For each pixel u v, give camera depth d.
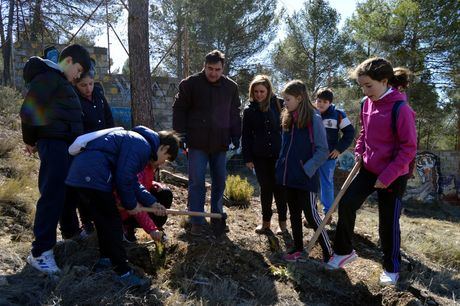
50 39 17.70
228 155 14.59
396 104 3.91
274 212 6.50
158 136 3.65
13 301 3.04
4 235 4.14
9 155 6.59
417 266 5.02
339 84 21.45
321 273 4.39
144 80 7.31
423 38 17.97
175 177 7.55
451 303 4.14
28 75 3.44
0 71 17.92
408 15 17.14
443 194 17.31
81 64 3.55
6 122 8.57
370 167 4.08
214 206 5.01
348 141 5.80
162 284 3.68
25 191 5.23
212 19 21.30
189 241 4.54
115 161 3.43
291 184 4.39
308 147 4.36
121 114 14.14
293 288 4.09
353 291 4.20
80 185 3.35
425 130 23.38
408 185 17.33
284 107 4.94
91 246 4.07
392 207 4.09
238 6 21.73
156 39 23.41
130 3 7.23
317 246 5.08
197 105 4.75
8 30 15.47
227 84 4.85
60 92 3.45
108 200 3.43
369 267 4.66
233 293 3.74
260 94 4.98
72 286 3.26
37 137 3.50
